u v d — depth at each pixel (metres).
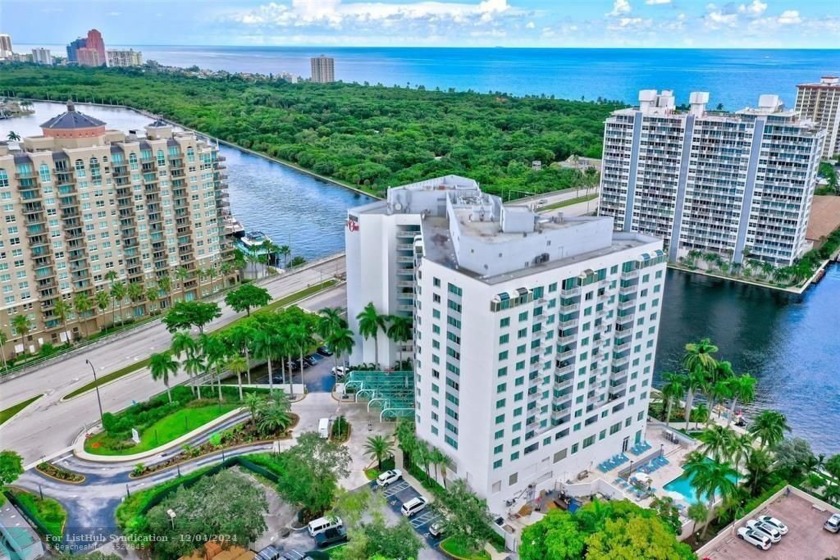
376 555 103.44
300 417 157.62
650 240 135.62
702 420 161.88
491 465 119.25
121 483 134.38
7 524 119.56
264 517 124.19
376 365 170.12
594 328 127.00
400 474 136.50
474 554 115.31
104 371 179.62
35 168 183.88
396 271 160.50
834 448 159.12
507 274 115.62
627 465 139.50
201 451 143.88
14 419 157.12
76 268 199.12
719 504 125.12
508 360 113.94
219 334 172.12
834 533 121.44
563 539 98.62
